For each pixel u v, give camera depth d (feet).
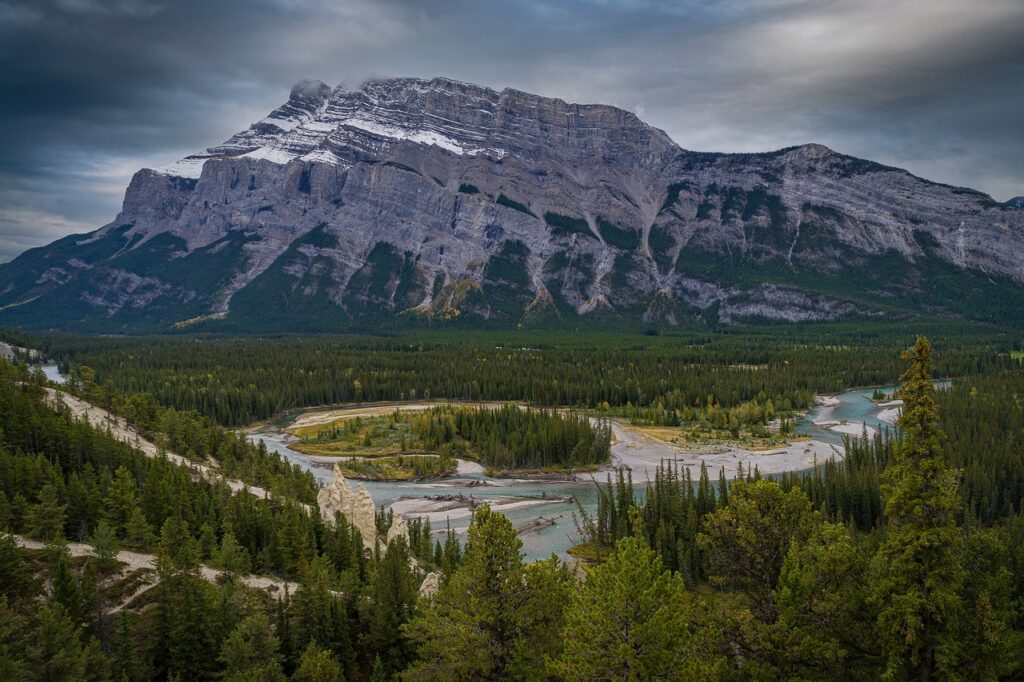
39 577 256.11
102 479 346.54
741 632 158.40
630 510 207.31
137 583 269.85
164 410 590.14
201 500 350.64
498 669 162.30
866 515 371.97
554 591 177.88
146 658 235.20
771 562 172.86
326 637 249.75
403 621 250.16
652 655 136.67
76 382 596.70
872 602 150.20
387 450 650.02
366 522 390.63
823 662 150.20
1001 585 153.17
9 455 332.80
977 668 140.87
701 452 636.89
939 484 142.72
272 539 326.85
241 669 222.69
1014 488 395.14
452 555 336.49
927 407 144.46
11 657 197.06
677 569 314.35
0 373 473.26
